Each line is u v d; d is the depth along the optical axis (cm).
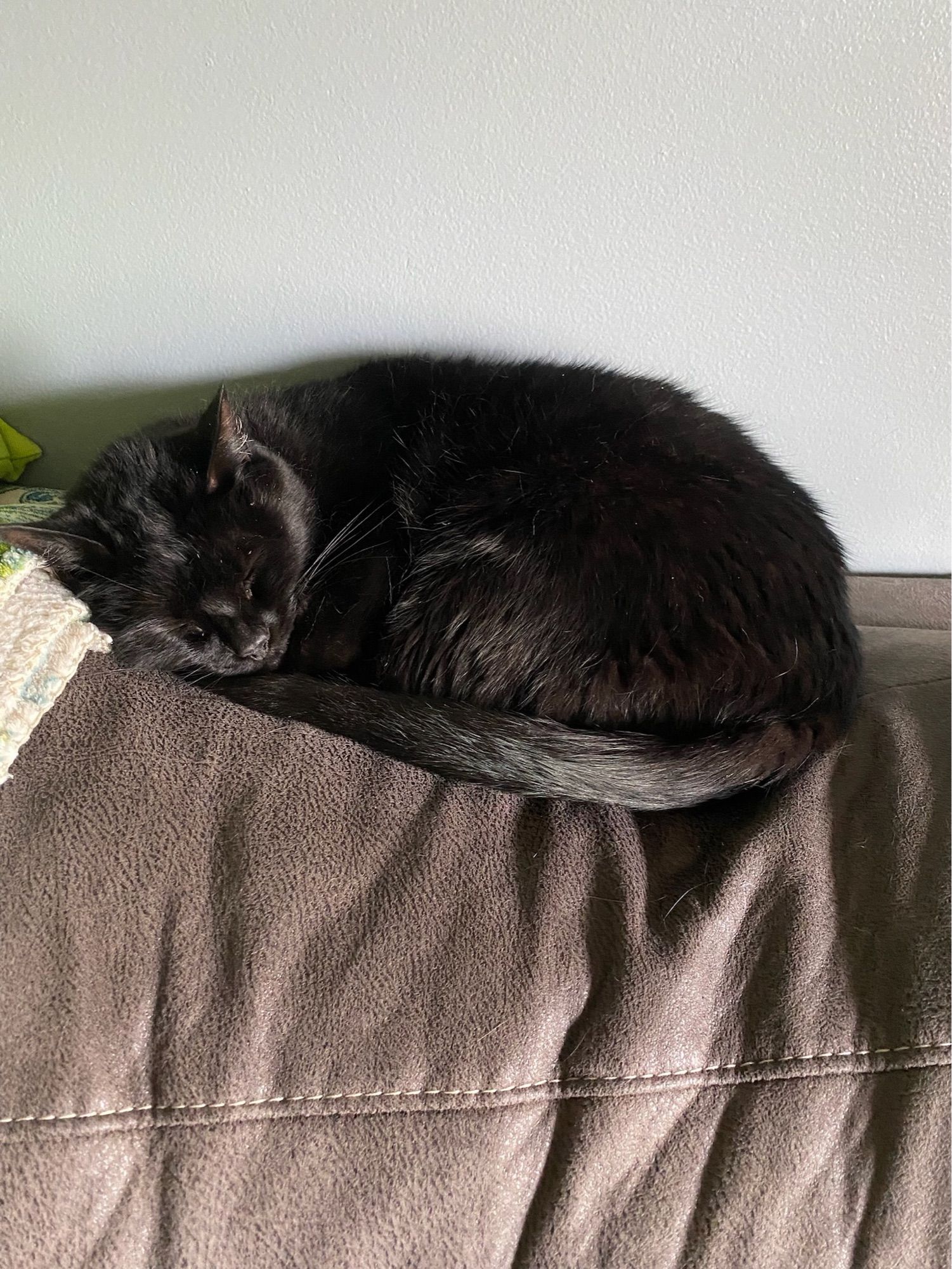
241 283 106
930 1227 69
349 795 76
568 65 91
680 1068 69
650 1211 68
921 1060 67
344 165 98
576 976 70
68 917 65
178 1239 62
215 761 74
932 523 125
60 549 86
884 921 73
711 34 89
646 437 103
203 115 94
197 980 66
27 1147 59
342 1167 64
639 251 103
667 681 93
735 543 96
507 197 100
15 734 71
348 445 110
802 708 92
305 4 88
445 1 88
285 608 104
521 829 79
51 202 100
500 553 99
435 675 100
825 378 112
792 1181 68
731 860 77
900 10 88
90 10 88
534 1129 67
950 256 102
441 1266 65
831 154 96
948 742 88
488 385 109
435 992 68
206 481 97
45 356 112
